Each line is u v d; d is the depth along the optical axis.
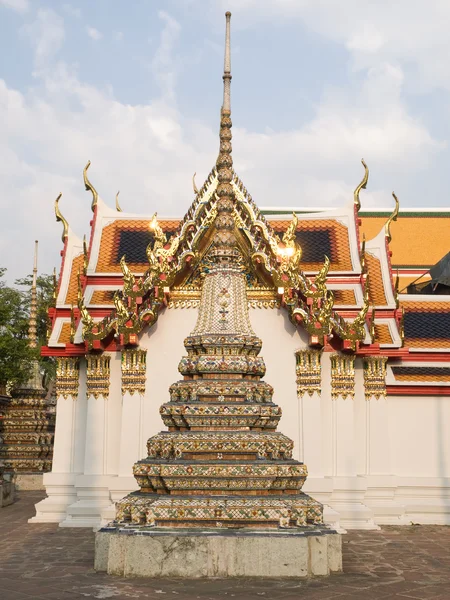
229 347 13.92
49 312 23.22
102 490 20.75
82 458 21.73
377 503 21.50
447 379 23.27
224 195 15.59
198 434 12.84
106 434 21.16
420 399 22.92
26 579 12.12
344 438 21.09
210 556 11.76
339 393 21.31
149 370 21.08
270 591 10.91
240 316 14.55
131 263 24.27
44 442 34.19
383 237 25.23
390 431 22.75
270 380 21.14
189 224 20.36
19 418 34.19
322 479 20.42
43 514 21.34
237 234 21.06
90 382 21.38
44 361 57.50
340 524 20.50
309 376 20.97
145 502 12.61
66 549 15.81
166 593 10.73
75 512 20.41
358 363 22.28
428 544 17.36
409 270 45.41
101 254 24.55
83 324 20.91
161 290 20.42
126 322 20.45
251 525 12.14
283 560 11.78
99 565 12.48
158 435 13.31
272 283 21.41
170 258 20.56
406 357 23.83
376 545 17.16
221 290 14.70
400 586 11.87
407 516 21.98
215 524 12.15
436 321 25.08
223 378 13.67
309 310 20.41
